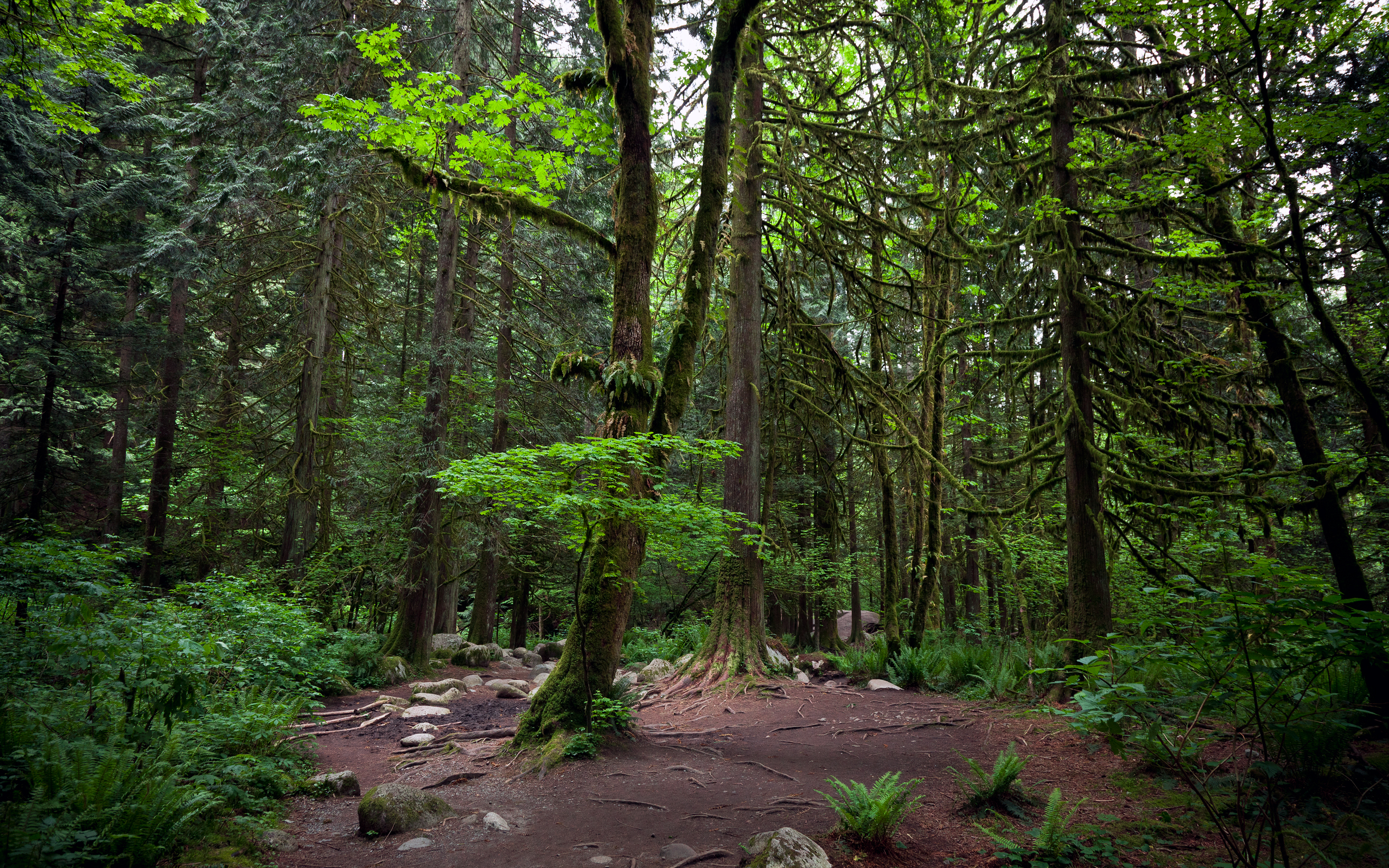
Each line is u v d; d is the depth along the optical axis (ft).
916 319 48.78
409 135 27.22
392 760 25.14
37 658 19.71
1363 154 22.29
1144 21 21.94
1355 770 16.94
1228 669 11.90
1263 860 13.84
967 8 35.83
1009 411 45.29
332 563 48.57
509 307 57.06
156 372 53.88
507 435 59.36
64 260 45.32
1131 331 30.73
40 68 27.86
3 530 42.83
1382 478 31.86
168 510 58.90
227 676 25.89
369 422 53.26
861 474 66.59
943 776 21.31
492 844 16.56
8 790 14.46
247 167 39.32
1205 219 27.96
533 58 56.54
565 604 66.33
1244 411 30.14
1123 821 16.49
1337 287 25.64
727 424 39.86
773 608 74.64
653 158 41.81
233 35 39.42
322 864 15.35
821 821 17.58
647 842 16.56
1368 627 10.40
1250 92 23.36
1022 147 33.47
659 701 34.50
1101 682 12.15
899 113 37.14
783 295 42.88
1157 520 30.48
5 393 54.03
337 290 50.52
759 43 39.14
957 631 53.01
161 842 13.85
